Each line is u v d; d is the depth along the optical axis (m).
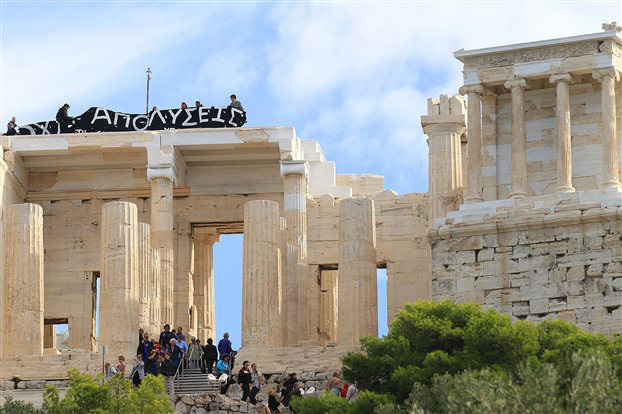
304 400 83.81
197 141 115.69
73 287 118.31
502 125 104.12
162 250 114.25
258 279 106.31
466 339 85.25
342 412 82.69
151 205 116.38
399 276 114.62
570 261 98.06
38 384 101.88
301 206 113.88
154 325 109.69
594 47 101.69
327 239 116.44
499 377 71.69
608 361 71.00
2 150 115.25
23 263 107.81
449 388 77.69
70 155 117.75
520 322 86.94
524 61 102.69
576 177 101.94
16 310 107.06
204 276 119.94
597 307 96.94
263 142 115.12
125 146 116.00
